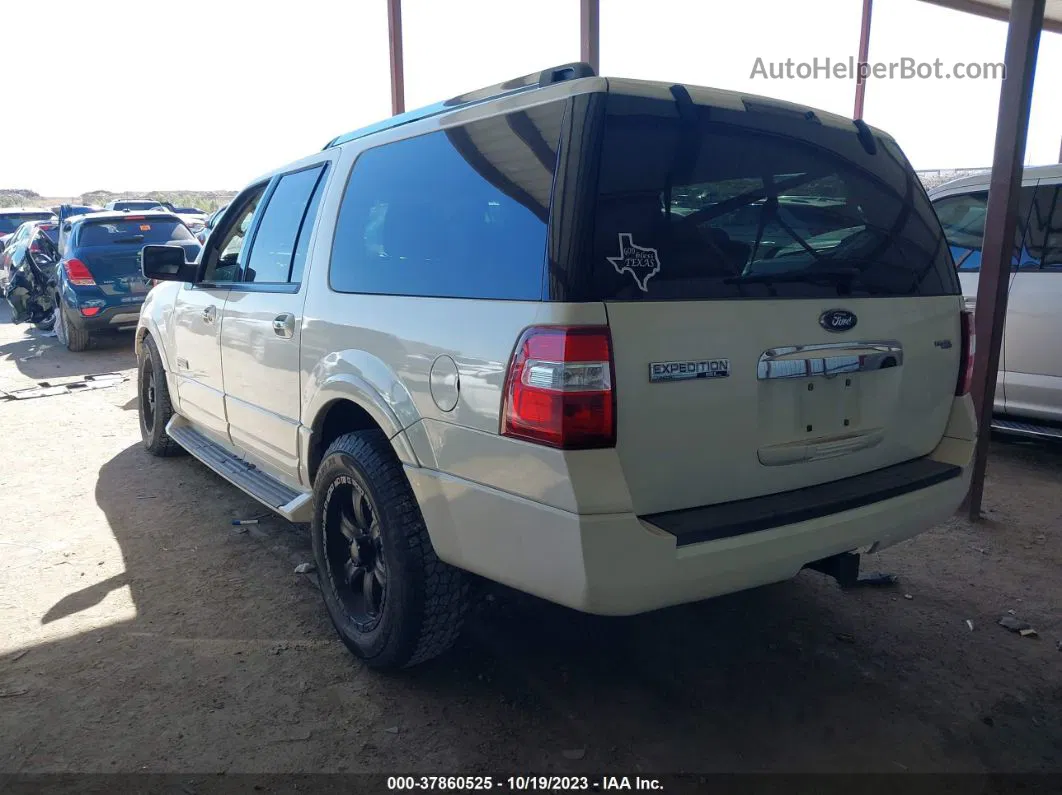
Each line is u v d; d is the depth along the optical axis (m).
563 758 2.55
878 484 2.68
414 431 2.60
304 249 3.52
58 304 11.16
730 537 2.28
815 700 2.88
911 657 3.18
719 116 2.48
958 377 3.05
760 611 3.54
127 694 2.87
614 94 2.28
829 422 2.61
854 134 2.89
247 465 4.30
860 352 2.64
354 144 3.36
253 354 3.79
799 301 2.47
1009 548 4.23
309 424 3.27
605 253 2.15
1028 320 5.50
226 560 4.04
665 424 2.22
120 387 8.52
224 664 3.07
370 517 2.99
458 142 2.69
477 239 2.49
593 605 2.14
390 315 2.77
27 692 2.88
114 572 3.90
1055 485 5.27
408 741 2.62
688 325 2.24
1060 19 10.40
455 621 2.78
